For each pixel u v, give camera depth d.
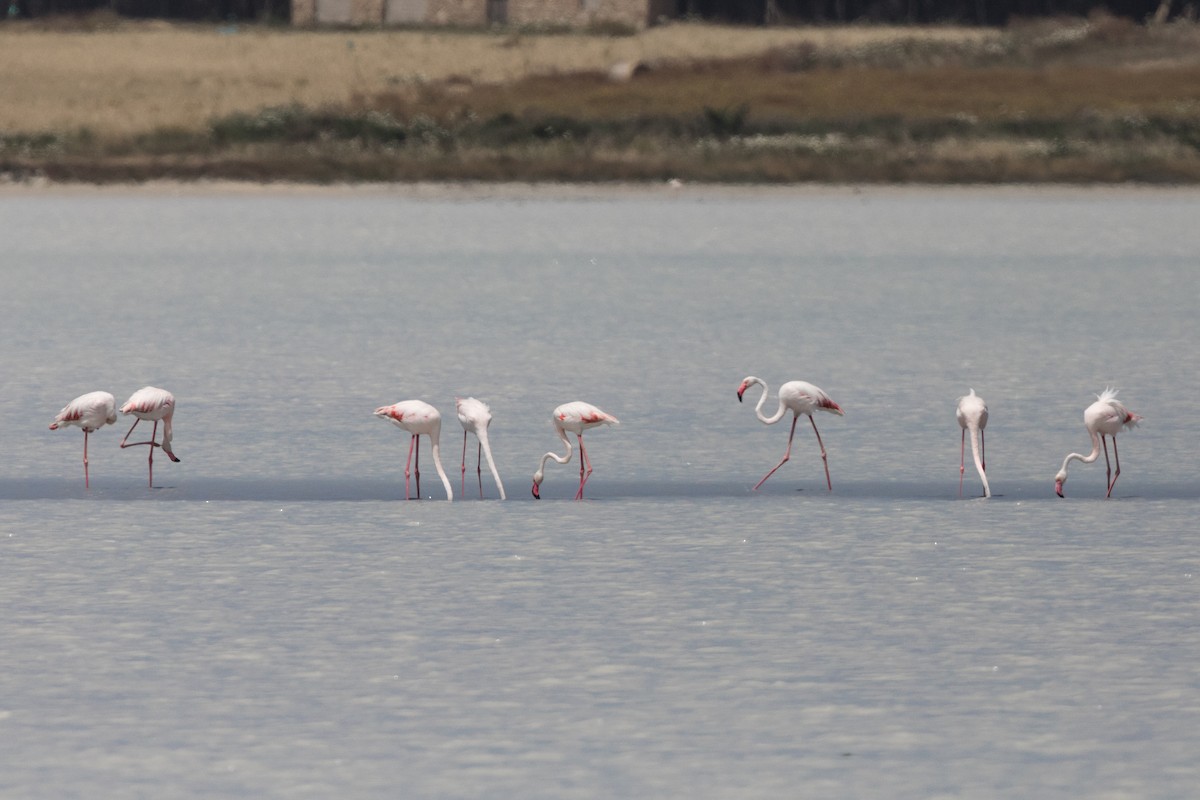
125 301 26.44
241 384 19.64
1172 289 28.36
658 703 9.22
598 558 12.30
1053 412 18.20
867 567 12.05
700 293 27.70
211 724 8.91
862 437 17.02
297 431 17.16
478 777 8.24
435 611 10.92
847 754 8.52
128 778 8.23
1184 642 10.23
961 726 8.88
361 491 14.62
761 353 21.95
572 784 8.16
